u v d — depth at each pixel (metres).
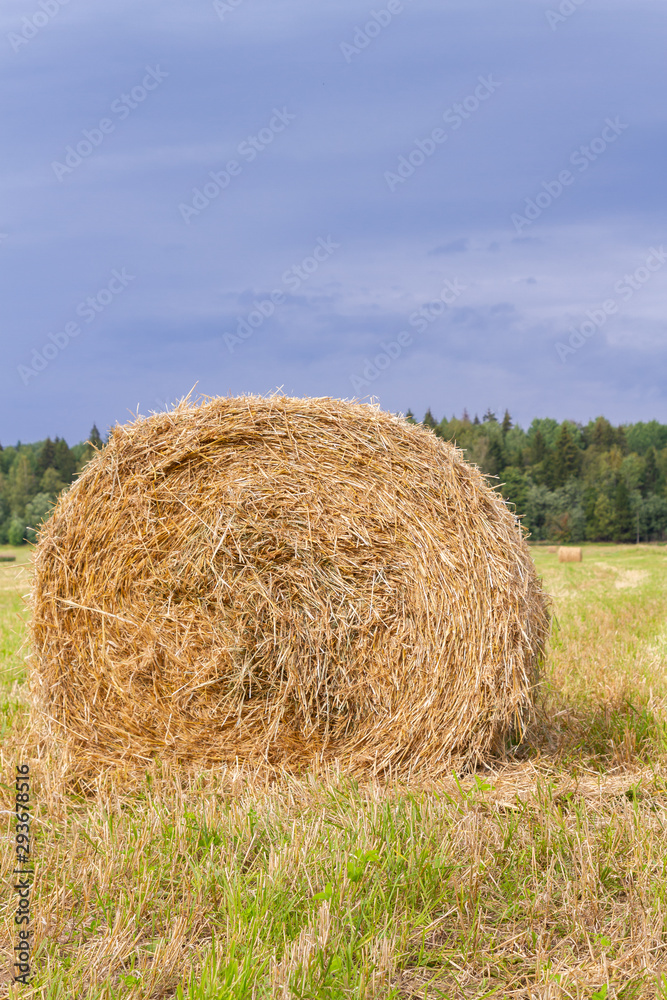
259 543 5.37
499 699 5.22
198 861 3.74
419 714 5.22
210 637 5.35
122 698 5.37
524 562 5.52
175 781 4.88
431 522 5.36
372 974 2.73
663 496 85.19
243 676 5.29
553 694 6.53
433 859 3.51
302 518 5.39
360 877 3.26
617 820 3.94
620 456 94.81
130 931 3.09
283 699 5.31
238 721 5.32
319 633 5.31
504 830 3.92
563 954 2.93
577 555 35.38
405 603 5.32
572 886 3.37
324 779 4.93
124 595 5.42
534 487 79.50
